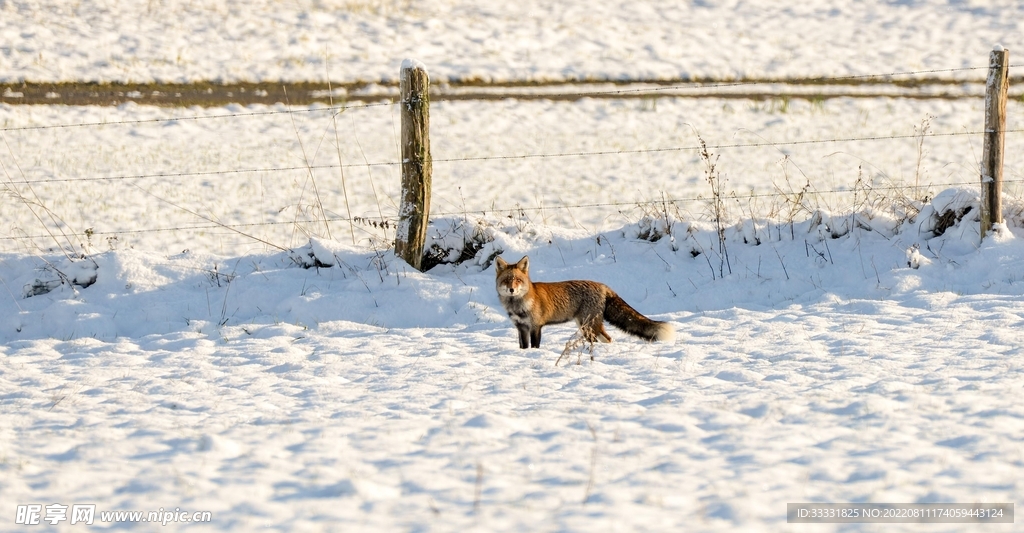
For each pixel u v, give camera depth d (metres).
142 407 24.62
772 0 160.88
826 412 21.55
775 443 19.22
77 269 40.81
